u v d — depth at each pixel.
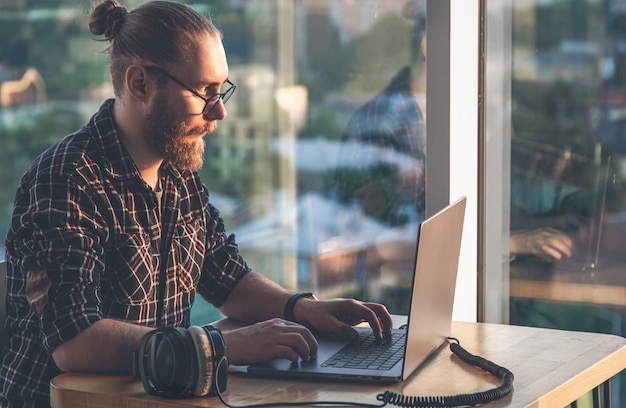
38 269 1.55
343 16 3.19
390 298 3.23
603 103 2.49
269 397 1.33
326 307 1.71
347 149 3.24
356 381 1.41
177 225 1.77
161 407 1.33
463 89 2.39
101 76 3.27
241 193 3.48
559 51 2.51
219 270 1.89
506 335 1.71
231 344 1.47
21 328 1.63
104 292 1.65
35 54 3.28
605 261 2.55
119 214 1.65
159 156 1.73
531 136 2.55
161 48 1.66
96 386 1.42
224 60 1.72
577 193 2.55
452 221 1.57
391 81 3.13
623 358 1.61
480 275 2.53
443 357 1.55
